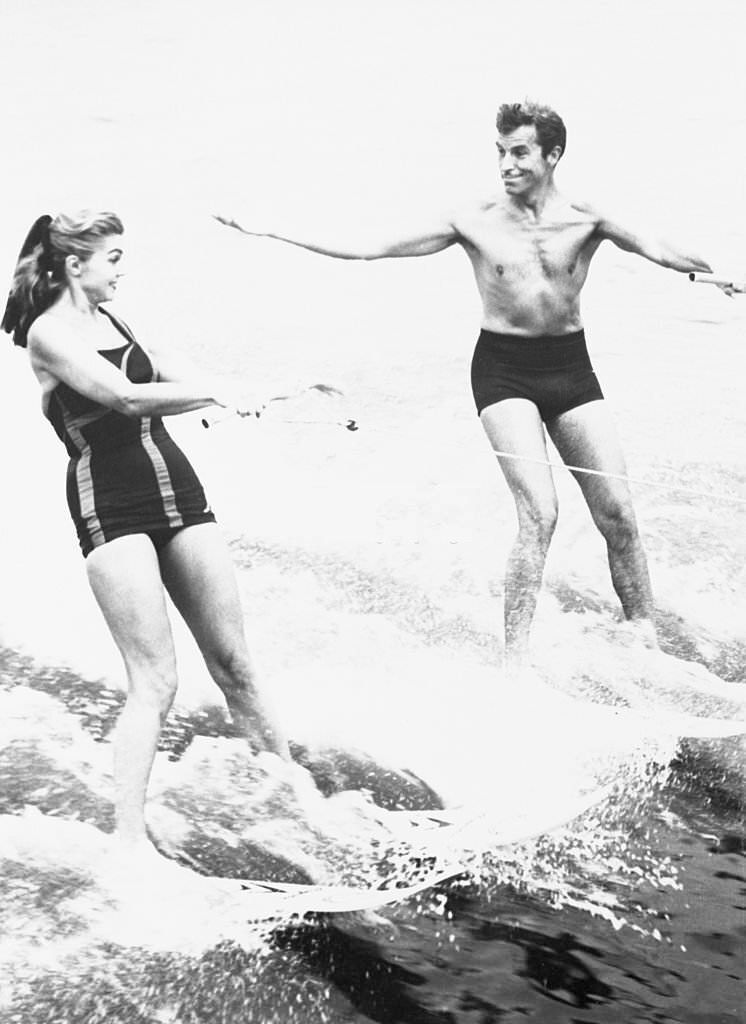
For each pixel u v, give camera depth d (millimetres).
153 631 4934
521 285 7562
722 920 4965
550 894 5043
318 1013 4293
